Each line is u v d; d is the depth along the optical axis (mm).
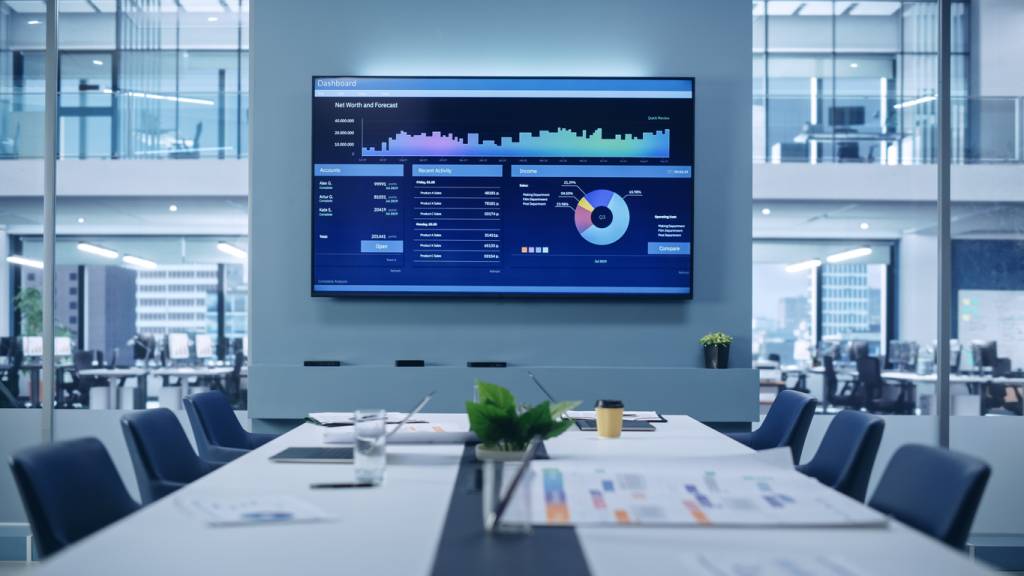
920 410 5363
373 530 1452
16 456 1821
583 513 1521
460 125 4371
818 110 7023
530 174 4367
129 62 5410
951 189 4531
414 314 4461
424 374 4293
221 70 5832
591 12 4547
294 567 1229
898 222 6340
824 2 6730
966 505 1646
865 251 7547
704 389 4328
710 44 4543
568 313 4465
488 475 1444
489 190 4367
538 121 4379
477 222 4367
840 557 1259
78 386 5160
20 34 4516
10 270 4430
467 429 2895
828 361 8344
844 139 6984
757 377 4316
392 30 4535
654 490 1711
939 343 4469
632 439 2699
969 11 4535
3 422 4387
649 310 4480
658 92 4383
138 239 7586
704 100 4527
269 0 4527
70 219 4840
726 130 4523
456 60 4539
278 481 1922
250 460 2234
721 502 1604
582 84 4379
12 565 4168
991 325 4457
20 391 4402
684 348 4484
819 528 1442
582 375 4309
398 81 4367
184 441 2893
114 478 2141
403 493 1781
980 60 4535
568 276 4383
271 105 4508
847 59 6762
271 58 4516
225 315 8367
